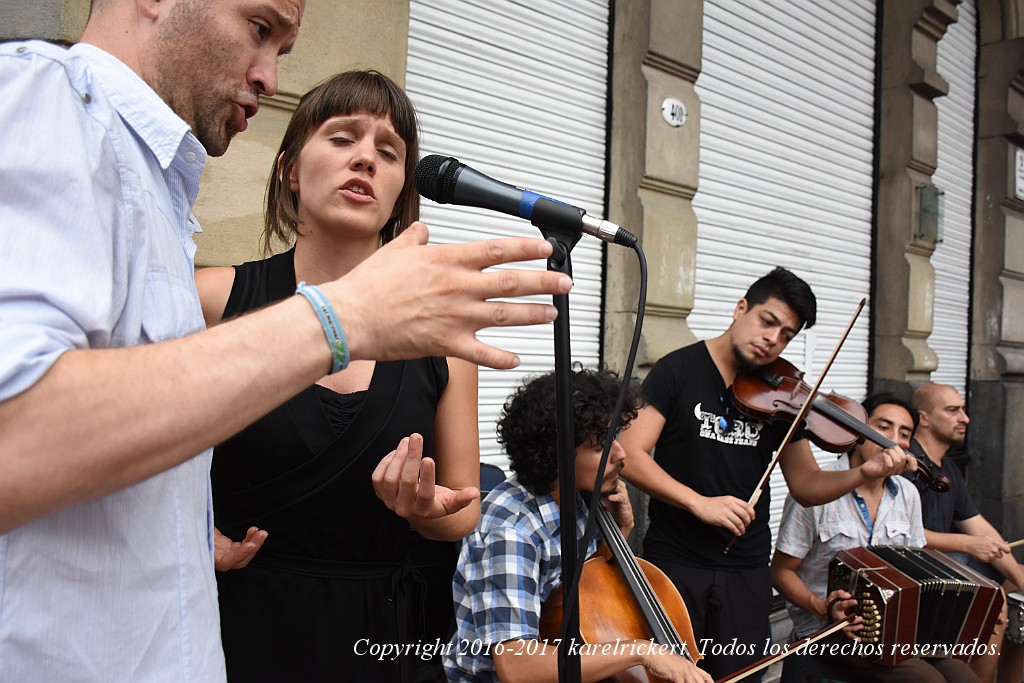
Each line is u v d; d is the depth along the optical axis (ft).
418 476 3.78
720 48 13.97
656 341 12.12
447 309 2.26
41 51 2.27
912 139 17.47
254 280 4.46
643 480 7.86
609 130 12.31
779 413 8.22
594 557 6.25
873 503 9.19
